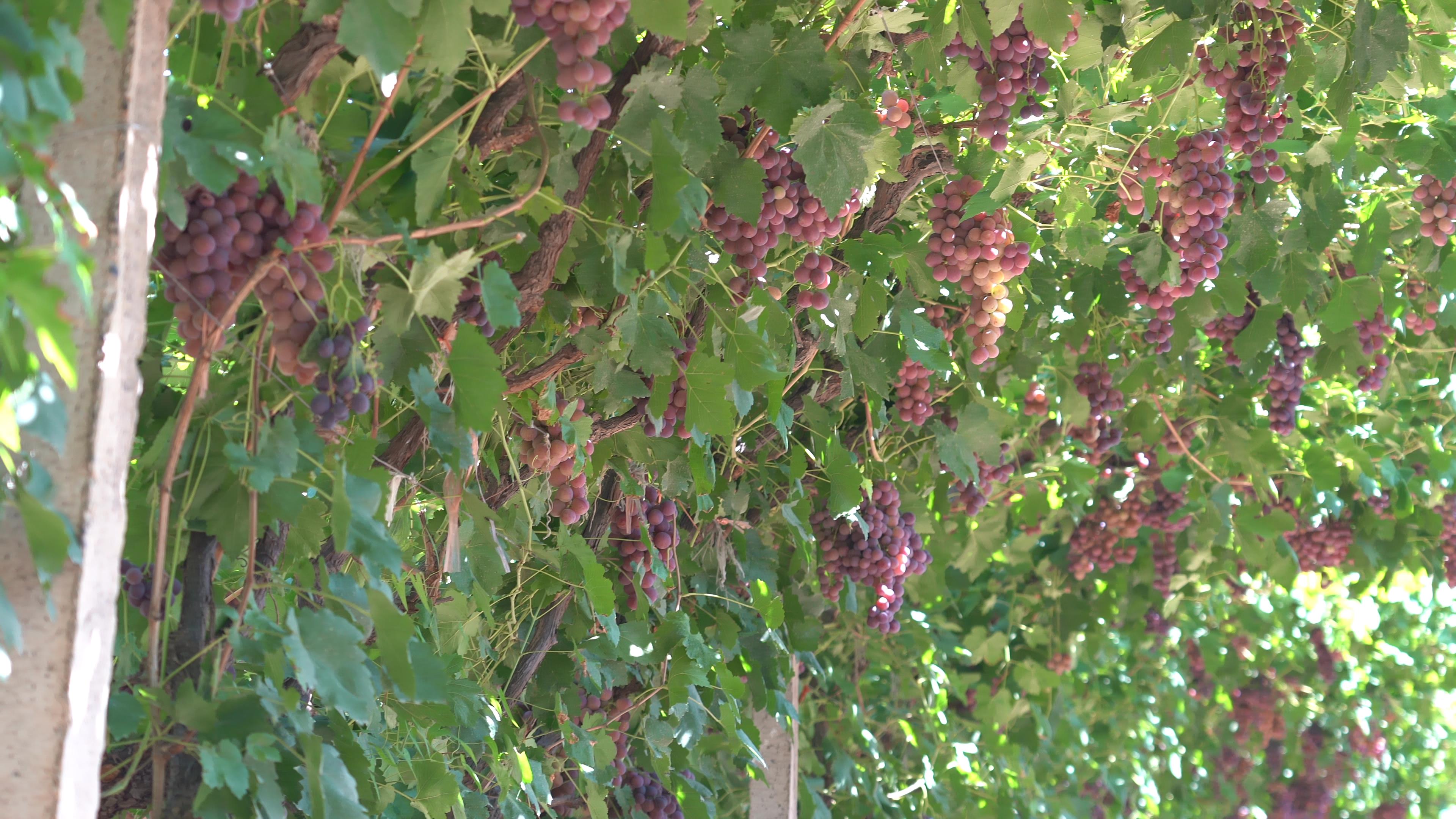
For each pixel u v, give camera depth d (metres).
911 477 4.12
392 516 2.30
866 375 3.36
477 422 1.99
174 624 1.72
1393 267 4.26
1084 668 6.98
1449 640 7.57
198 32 1.70
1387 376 4.80
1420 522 5.13
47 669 1.21
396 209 2.11
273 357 1.82
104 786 1.73
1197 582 6.34
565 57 1.84
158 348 1.90
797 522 3.32
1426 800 8.02
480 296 2.26
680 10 2.00
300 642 1.65
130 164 1.27
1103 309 4.43
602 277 2.53
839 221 2.81
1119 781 7.26
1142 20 3.19
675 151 2.17
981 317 3.18
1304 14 3.11
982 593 6.34
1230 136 3.14
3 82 1.12
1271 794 8.00
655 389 2.64
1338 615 7.68
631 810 3.37
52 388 1.19
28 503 1.18
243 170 1.61
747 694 3.64
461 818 2.51
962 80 2.92
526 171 2.34
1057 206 3.61
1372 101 3.70
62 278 1.24
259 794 1.58
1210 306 3.99
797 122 2.47
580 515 2.87
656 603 3.23
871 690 5.89
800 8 2.75
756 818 4.16
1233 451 4.82
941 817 5.17
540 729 3.22
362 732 2.22
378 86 1.97
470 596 2.75
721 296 2.75
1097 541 5.68
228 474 1.76
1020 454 5.38
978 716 5.80
